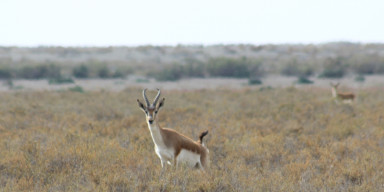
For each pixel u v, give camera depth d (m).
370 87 188.12
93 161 42.09
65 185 35.06
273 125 68.44
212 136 56.44
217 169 40.34
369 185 36.03
